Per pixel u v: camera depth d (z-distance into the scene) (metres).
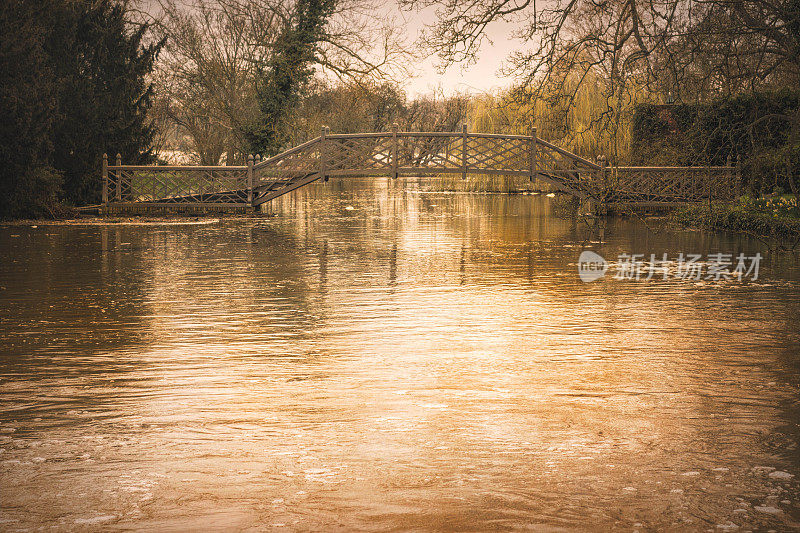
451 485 4.18
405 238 18.36
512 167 26.06
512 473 4.35
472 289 11.17
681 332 8.27
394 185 43.41
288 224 21.98
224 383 6.23
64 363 6.88
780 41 16.09
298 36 31.34
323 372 6.59
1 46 21.20
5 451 4.70
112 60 26.03
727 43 16.00
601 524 3.72
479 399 5.80
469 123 35.03
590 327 8.54
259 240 17.98
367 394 5.93
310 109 34.59
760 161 20.17
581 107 28.78
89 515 3.83
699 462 4.52
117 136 25.66
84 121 24.77
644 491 4.10
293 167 26.48
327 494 4.07
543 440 4.89
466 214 24.97
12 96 21.08
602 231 19.94
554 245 16.95
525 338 7.97
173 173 26.05
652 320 8.94
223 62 33.62
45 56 22.64
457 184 41.94
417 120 55.72
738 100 21.56
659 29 16.41
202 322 8.77
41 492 4.10
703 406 5.62
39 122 21.91
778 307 9.80
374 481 4.24
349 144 26.39
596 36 18.05
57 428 5.13
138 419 5.31
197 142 35.47
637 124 26.53
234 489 4.14
